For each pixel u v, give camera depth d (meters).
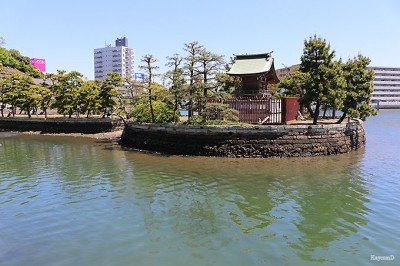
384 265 11.33
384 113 123.75
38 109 78.94
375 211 16.30
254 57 41.97
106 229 14.34
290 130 29.97
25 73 105.94
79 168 26.73
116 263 11.45
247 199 18.42
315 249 12.51
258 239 13.37
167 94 35.12
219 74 33.66
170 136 33.22
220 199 18.44
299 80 41.88
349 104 33.09
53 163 29.08
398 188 20.19
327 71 30.02
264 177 23.12
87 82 55.25
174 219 15.49
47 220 15.42
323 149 30.80
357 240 13.20
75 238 13.46
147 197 18.80
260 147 30.03
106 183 21.92
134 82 40.44
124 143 39.88
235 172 24.58
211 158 30.02
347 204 17.42
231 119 35.03
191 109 34.66
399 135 48.69
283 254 12.12
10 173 25.09
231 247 12.66
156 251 12.31
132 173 24.64
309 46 30.92
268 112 34.25
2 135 54.56
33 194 19.52
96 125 53.34
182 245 12.81
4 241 13.21
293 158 29.62
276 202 17.91
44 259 11.75
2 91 64.06
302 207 17.09
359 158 29.70
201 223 15.04
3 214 16.20
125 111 44.16
